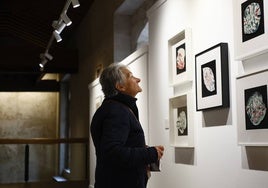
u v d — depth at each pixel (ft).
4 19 38.40
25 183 32.01
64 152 39.45
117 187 8.86
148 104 17.37
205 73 12.04
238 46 10.23
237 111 10.34
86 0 34.19
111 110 8.88
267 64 9.49
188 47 13.25
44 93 57.31
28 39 42.14
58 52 40.50
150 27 17.11
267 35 9.30
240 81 10.25
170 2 15.10
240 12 10.21
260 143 9.46
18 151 38.55
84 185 32.89
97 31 32.50
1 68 39.17
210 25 12.11
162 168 15.69
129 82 9.52
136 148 8.70
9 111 56.39
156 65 16.39
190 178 13.29
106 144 8.50
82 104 39.24
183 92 13.98
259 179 9.64
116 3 26.61
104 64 30.04
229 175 10.93
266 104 9.39
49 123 57.21
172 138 14.60
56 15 36.73
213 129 11.84
